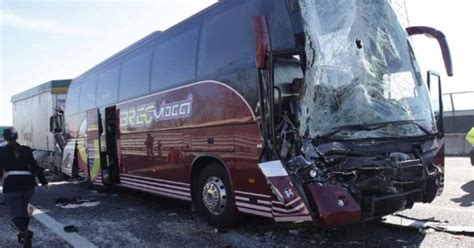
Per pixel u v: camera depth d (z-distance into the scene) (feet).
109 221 25.98
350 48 18.85
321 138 17.39
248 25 20.16
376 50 19.79
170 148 26.30
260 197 19.12
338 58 18.45
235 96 20.51
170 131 26.23
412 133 19.69
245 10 20.52
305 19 17.80
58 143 52.47
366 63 19.20
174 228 23.47
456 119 62.69
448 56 21.45
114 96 35.01
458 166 47.09
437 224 21.59
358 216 16.30
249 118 19.54
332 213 15.90
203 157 23.09
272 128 17.42
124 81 33.19
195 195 24.57
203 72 23.11
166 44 27.17
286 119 17.67
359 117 18.42
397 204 17.71
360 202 16.90
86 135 41.04
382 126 18.75
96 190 40.75
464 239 19.10
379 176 17.35
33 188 20.81
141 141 30.19
